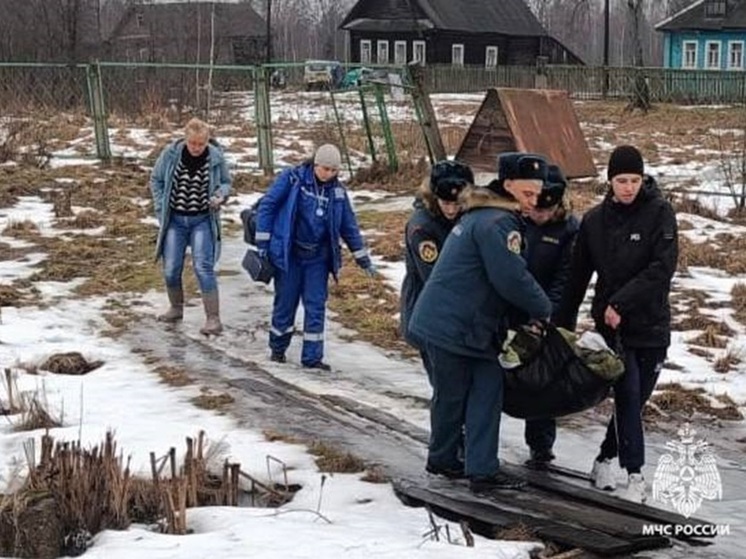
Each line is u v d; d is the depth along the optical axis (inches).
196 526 222.1
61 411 292.2
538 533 215.3
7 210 659.4
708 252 555.5
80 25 1713.8
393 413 316.2
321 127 979.9
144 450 262.1
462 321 238.7
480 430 243.1
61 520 215.2
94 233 596.7
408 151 925.2
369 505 237.3
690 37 2736.2
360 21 2869.1
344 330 417.4
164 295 466.6
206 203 407.8
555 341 241.4
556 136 759.1
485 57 2898.6
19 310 434.0
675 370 370.0
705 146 1141.1
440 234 260.8
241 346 393.1
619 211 246.2
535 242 257.4
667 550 215.6
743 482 271.0
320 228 362.6
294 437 282.2
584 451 290.8
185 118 1123.9
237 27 2711.6
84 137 967.0
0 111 1024.2
